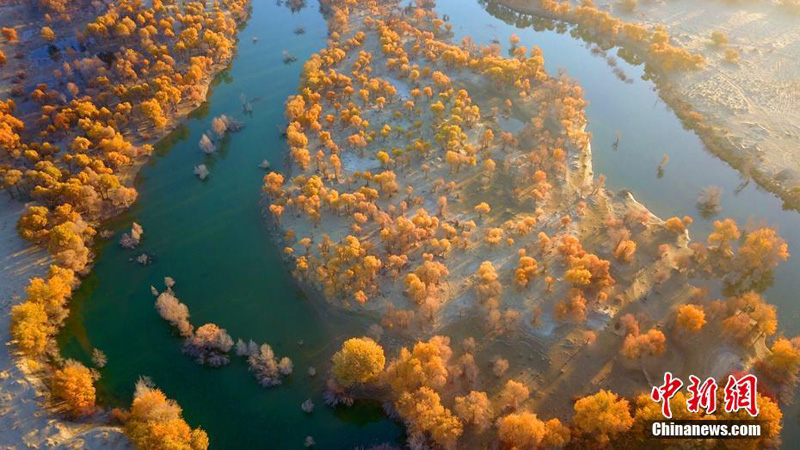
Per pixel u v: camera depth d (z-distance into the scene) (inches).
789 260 6515.8
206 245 6668.3
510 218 6830.7
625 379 5142.7
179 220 7017.7
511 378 5172.2
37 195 6653.5
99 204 6884.8
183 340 5585.6
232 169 7815.0
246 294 6087.6
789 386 5049.2
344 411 5009.8
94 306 5969.5
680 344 5398.6
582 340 5438.0
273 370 5201.8
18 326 5118.1
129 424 4554.6
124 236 6624.0
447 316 5684.1
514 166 7642.7
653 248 6402.6
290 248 6417.3
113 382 5231.3
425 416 4463.6
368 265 5777.6
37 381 5019.7
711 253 6348.4
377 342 5477.4
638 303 5812.0
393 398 5007.4
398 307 5757.9
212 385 5216.5
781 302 6008.9
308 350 5511.8
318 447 4776.1
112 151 7445.9
